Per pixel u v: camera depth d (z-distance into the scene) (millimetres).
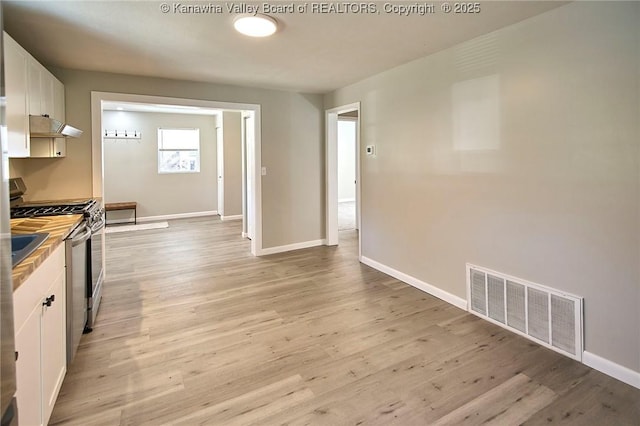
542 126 2523
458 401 2014
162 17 2533
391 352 2535
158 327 2920
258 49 3223
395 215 4043
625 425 1823
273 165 5148
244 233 6414
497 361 2408
